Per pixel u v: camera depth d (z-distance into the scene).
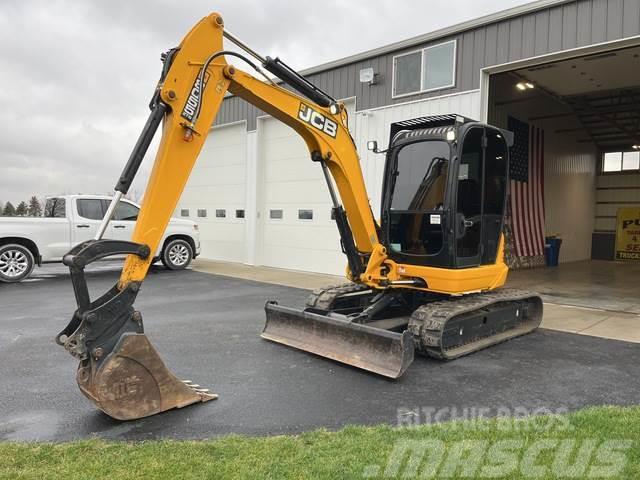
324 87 11.63
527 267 15.61
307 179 12.61
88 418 3.68
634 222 19.88
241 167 14.77
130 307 3.67
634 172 19.92
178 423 3.59
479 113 8.77
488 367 4.97
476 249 5.81
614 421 3.54
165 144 3.87
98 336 3.49
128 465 2.89
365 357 4.80
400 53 10.03
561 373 4.79
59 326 6.53
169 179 3.88
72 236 10.90
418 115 9.74
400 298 6.15
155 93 3.86
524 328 6.42
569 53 7.68
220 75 4.20
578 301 9.02
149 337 6.02
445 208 5.38
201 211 16.44
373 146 6.07
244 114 14.36
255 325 6.66
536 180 16.05
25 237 10.38
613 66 11.40
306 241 12.65
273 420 3.66
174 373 4.72
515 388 4.37
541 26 7.94
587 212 20.30
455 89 9.11
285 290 9.62
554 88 13.55
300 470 2.82
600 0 7.32
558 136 17.30
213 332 6.27
